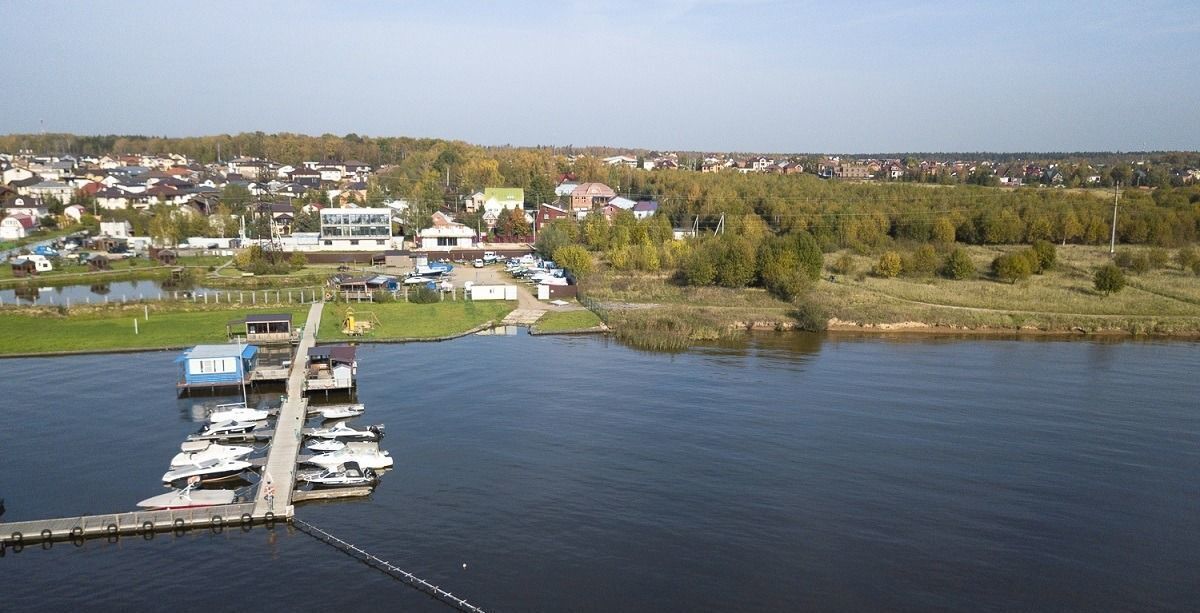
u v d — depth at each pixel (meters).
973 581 39.28
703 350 84.94
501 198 199.88
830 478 50.94
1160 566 41.25
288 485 47.09
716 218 175.00
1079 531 44.75
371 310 99.00
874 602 37.19
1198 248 148.62
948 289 115.62
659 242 145.00
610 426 59.62
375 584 38.06
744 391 69.25
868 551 41.91
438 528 43.56
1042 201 179.00
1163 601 38.03
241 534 42.94
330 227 153.12
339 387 66.38
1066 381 74.62
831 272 128.88
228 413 58.28
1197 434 60.34
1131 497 49.19
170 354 77.25
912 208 174.25
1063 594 38.38
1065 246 154.50
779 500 47.59
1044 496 49.09
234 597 36.88
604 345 85.81
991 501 48.22
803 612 36.22
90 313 92.38
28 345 77.88
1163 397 69.81
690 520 44.84
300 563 40.00
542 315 99.19
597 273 127.56
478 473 50.75
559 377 72.62
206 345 71.38
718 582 38.53
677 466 52.31
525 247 163.50
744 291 113.31
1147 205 172.50
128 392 65.88
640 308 101.88
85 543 41.78
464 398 66.00
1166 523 45.91
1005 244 159.62
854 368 78.06
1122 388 72.38
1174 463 54.59
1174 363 82.19
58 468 50.28
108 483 48.25
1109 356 85.19
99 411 61.19
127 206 196.12
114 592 37.12
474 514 45.22
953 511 46.78
